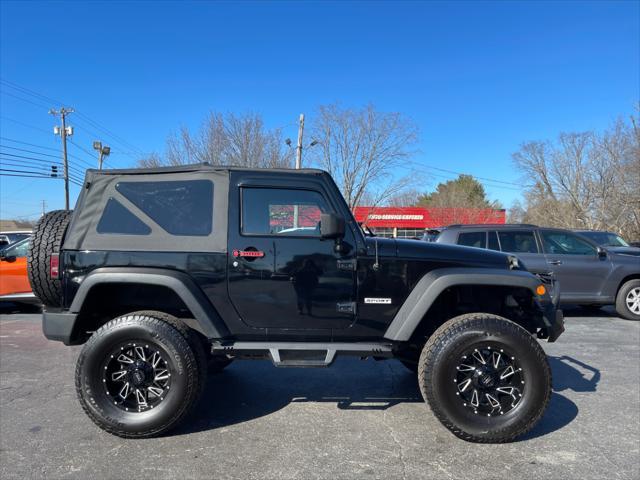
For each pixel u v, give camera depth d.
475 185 55.78
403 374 4.89
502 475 2.82
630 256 7.83
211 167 3.58
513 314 3.92
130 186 3.58
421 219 39.38
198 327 3.66
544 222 36.66
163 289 3.65
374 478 2.78
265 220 3.54
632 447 3.20
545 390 3.21
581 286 7.82
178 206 3.54
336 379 4.72
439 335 3.32
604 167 30.52
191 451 3.11
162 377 3.35
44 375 4.73
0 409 3.81
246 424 3.57
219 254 3.44
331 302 3.52
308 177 3.59
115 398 3.34
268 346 3.44
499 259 3.74
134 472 2.82
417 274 3.57
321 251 3.51
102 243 3.45
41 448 3.12
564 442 3.27
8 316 8.20
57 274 3.45
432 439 3.32
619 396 4.20
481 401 3.30
